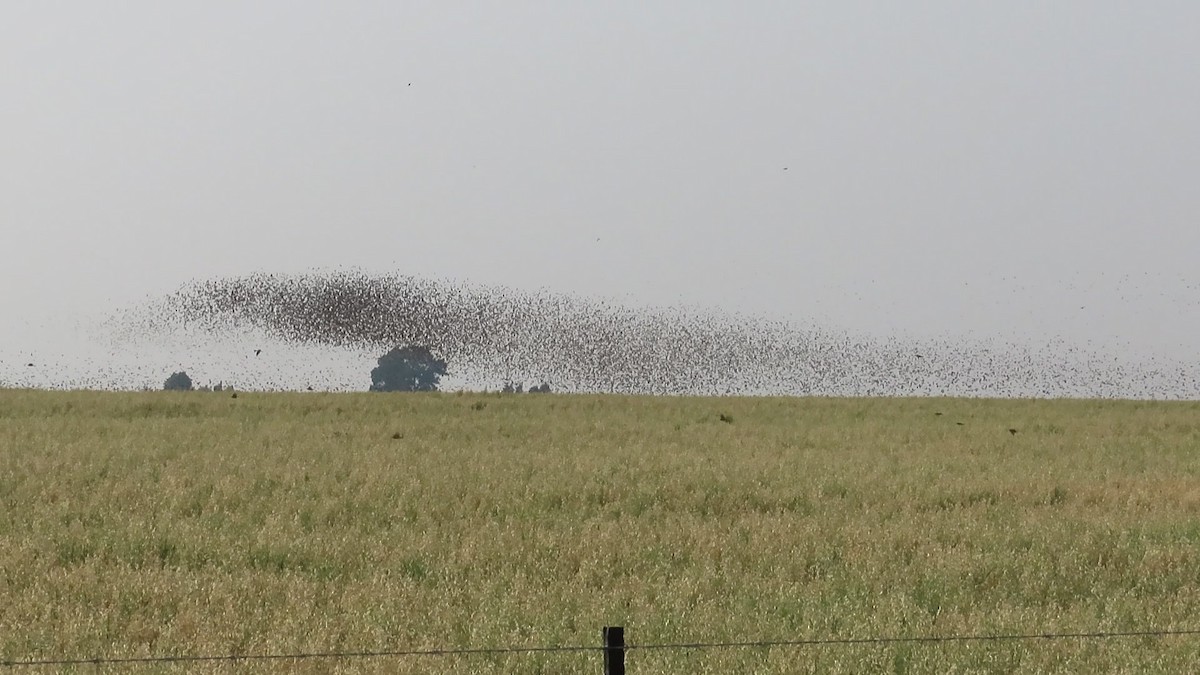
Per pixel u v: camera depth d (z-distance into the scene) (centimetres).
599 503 3256
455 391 6644
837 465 3928
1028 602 2209
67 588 2123
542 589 2183
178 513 2948
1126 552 2559
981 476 3725
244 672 1680
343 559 2431
